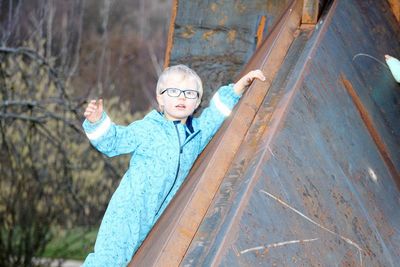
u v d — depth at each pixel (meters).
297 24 5.02
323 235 3.33
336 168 3.75
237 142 3.90
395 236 3.65
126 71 26.66
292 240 3.20
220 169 3.72
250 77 4.50
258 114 4.11
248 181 3.37
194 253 3.20
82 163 16.69
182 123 4.74
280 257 3.09
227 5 6.36
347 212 3.55
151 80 27.05
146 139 4.63
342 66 4.52
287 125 3.77
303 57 4.43
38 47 18.77
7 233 16.19
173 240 3.31
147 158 4.62
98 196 16.97
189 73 4.70
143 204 4.57
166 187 4.64
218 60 6.28
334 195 3.58
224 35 6.32
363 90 4.50
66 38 20.38
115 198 4.56
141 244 4.47
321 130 3.91
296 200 3.39
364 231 3.52
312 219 3.37
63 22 22.33
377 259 3.43
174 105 4.68
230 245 3.02
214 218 3.37
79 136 16.48
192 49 6.36
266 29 6.24
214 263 2.93
